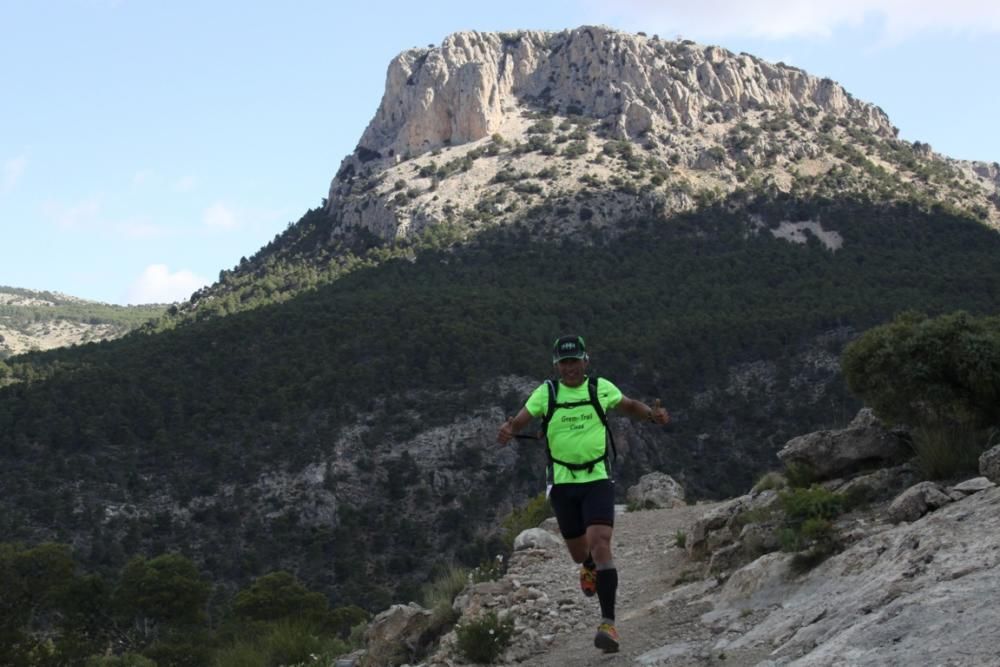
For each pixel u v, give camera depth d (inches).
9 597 1610.5
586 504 282.7
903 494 334.6
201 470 3270.2
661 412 281.6
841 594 277.3
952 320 423.5
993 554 243.1
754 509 395.9
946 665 192.2
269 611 1414.9
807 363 3511.3
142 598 1657.2
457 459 3297.2
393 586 2849.4
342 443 3341.5
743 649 268.1
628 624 329.4
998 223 6038.4
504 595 392.5
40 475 3120.1
